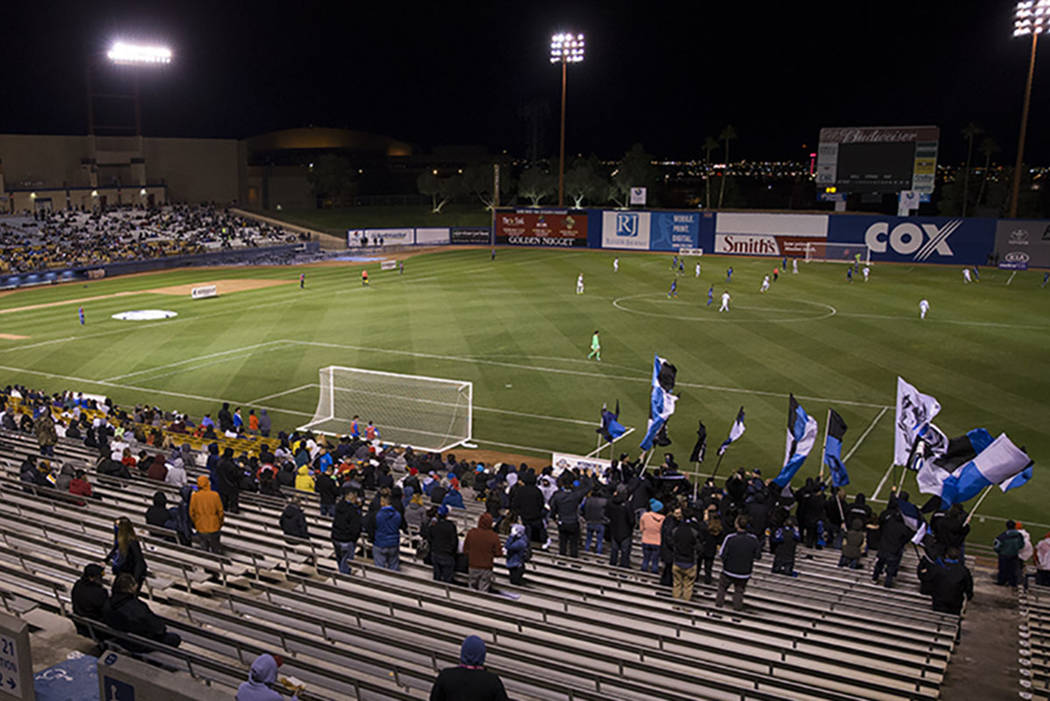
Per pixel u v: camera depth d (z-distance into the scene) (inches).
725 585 551.5
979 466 714.2
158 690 272.1
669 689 373.1
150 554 485.4
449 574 535.8
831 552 789.9
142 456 904.3
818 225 3555.6
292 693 327.6
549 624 434.6
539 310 2386.8
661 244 3880.4
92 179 4018.2
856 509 725.9
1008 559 673.0
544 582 561.3
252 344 1980.8
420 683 379.6
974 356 1791.3
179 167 4352.9
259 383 1652.3
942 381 1604.3
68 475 711.1
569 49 3988.7
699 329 2096.5
